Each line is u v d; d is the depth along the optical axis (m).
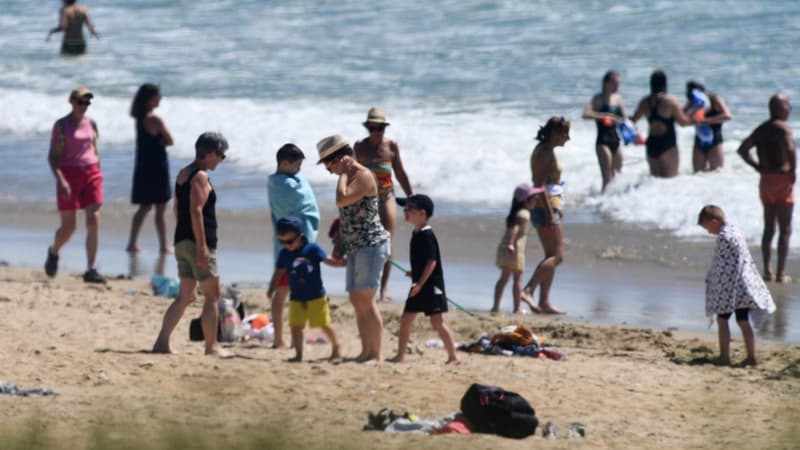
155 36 129.00
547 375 36.72
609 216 65.44
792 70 97.19
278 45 120.25
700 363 39.78
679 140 79.81
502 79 101.50
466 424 29.55
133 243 59.97
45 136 93.19
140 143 59.03
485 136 83.62
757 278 39.72
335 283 53.78
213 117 93.44
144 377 34.56
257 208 69.50
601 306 49.56
